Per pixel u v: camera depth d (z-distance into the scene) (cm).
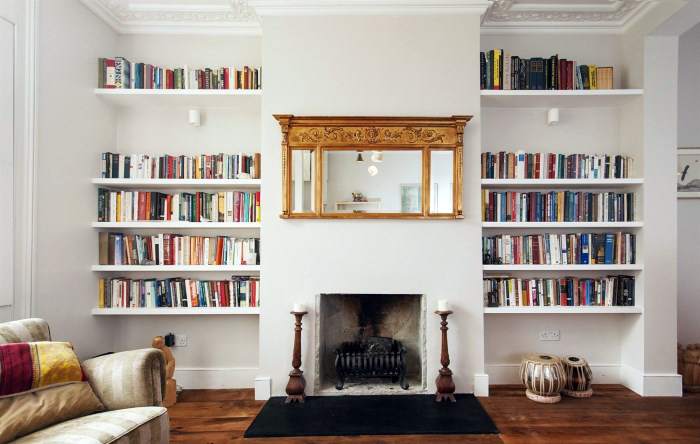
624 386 307
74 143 269
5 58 219
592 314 319
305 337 282
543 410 262
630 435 230
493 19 305
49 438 141
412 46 286
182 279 305
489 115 322
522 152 301
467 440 225
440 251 284
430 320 283
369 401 272
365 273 283
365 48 286
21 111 228
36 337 179
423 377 283
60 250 256
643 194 290
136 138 319
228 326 318
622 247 299
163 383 186
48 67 246
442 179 282
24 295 227
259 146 320
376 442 223
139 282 296
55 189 252
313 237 284
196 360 316
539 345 319
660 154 289
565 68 296
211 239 301
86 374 176
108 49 304
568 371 287
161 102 308
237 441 226
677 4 255
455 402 269
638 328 295
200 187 312
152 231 317
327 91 286
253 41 320
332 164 283
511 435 230
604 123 320
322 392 282
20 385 154
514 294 299
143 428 159
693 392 292
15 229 224
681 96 340
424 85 286
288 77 286
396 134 282
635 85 298
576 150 320
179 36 319
